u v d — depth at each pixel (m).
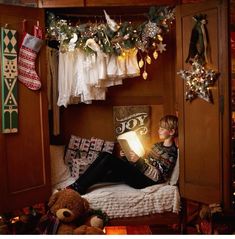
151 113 3.58
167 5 2.97
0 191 2.69
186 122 2.89
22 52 2.79
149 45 3.15
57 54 3.31
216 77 2.68
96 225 2.25
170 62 3.53
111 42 3.05
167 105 3.55
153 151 3.07
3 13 2.69
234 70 3.27
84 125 3.57
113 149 3.49
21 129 2.82
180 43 2.87
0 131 2.71
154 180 2.93
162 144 3.11
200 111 2.79
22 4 3.04
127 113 3.54
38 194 2.92
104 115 3.58
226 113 2.64
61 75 3.18
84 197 2.70
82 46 3.04
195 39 2.76
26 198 2.85
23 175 2.84
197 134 2.82
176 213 2.85
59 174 3.14
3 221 2.64
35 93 2.90
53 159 3.18
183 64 2.87
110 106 3.58
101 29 3.05
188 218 3.21
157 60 3.54
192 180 2.87
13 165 2.78
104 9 3.26
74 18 3.48
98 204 2.71
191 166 2.87
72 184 2.81
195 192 2.84
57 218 2.29
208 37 2.71
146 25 3.02
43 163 2.96
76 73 3.19
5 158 2.73
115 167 2.90
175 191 2.86
